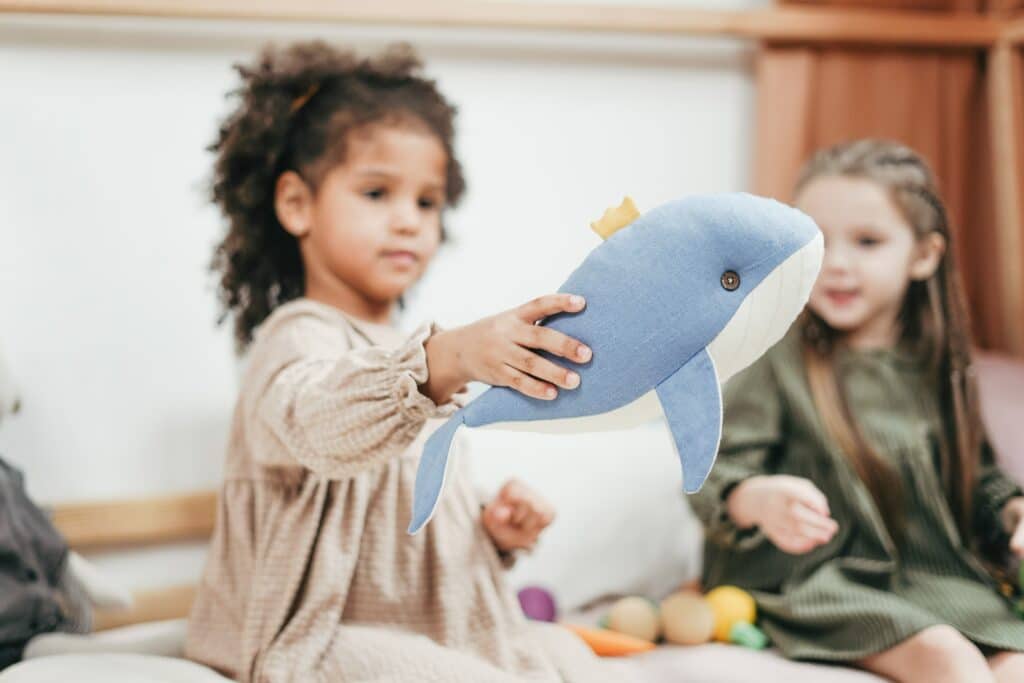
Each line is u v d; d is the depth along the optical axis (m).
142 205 1.18
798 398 1.05
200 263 1.19
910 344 1.09
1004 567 1.02
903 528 1.00
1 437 1.13
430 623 0.80
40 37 1.15
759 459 1.04
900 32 1.32
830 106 1.34
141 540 1.15
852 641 0.87
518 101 1.29
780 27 1.29
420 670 0.71
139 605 1.11
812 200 1.08
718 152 1.36
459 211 1.27
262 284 1.02
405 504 0.83
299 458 0.71
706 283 0.59
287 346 0.80
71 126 1.16
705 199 0.61
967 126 1.38
